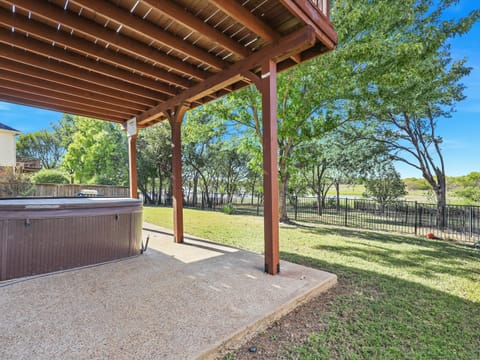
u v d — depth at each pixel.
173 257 3.70
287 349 1.76
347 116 7.64
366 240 5.77
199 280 2.77
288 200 13.17
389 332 2.01
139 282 2.69
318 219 9.84
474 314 2.34
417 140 9.62
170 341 1.67
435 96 7.10
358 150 9.84
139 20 2.59
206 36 2.68
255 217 9.56
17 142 25.20
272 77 2.98
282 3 2.26
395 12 5.68
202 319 1.95
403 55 5.22
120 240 3.54
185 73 3.56
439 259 4.23
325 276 2.98
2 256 2.60
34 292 2.38
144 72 3.55
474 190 11.06
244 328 1.84
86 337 1.69
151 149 15.98
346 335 1.95
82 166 15.58
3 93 4.29
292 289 2.56
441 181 9.55
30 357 1.48
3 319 1.89
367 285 2.99
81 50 2.95
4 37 2.76
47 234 2.87
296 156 8.20
